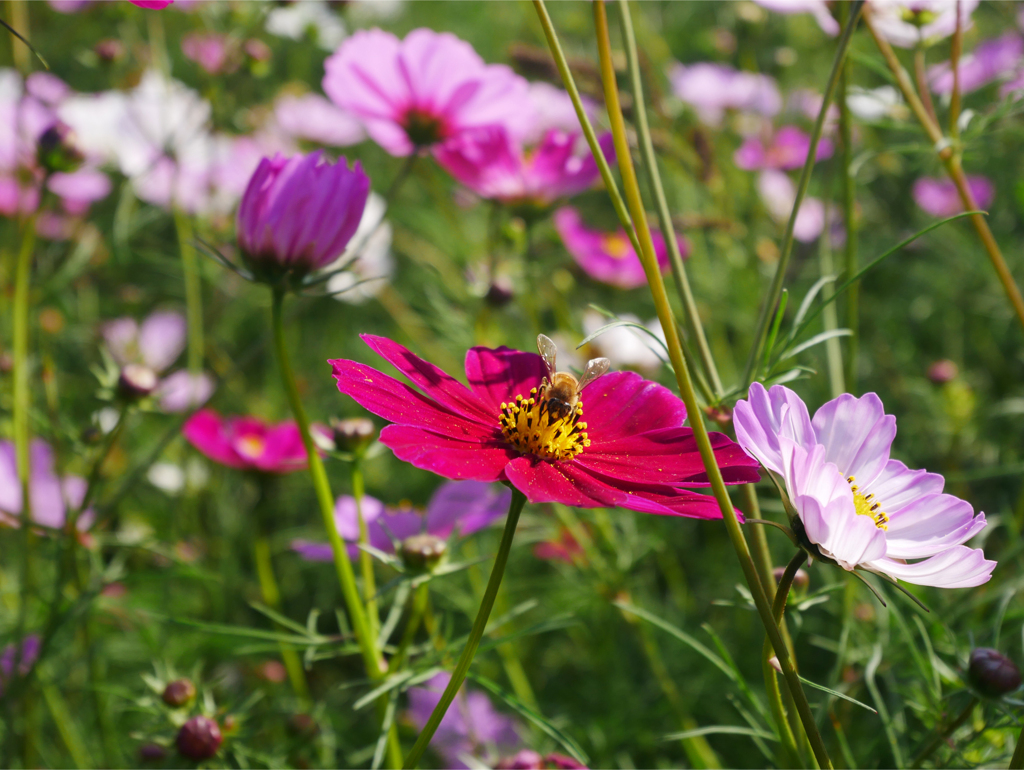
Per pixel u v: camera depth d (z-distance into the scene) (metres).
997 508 0.62
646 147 0.38
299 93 0.85
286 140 0.83
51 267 0.64
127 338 0.71
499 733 0.54
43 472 0.55
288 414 0.76
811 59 0.90
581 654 0.62
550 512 0.56
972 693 0.37
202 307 0.85
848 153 0.45
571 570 0.58
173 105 0.72
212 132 0.69
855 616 0.49
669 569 0.60
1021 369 0.73
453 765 0.54
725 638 0.60
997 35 0.88
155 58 0.65
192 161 0.71
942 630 0.44
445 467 0.35
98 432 0.48
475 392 0.39
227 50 0.64
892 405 0.70
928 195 0.80
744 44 0.78
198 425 0.52
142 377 0.47
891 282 0.82
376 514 0.50
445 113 0.51
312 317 0.91
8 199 0.67
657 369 0.65
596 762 0.56
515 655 0.59
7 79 0.67
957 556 0.33
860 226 0.77
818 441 0.36
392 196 0.52
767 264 0.73
